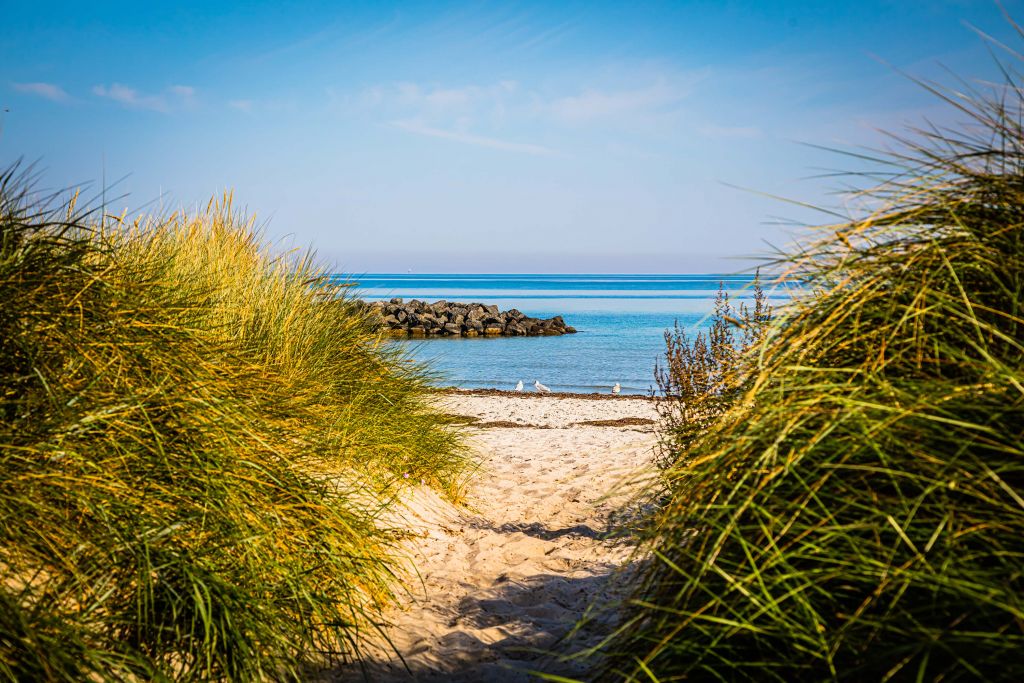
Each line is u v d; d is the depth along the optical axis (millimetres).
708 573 1886
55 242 2842
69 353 2680
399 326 42000
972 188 1963
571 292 118688
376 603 3537
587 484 6980
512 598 4043
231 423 3102
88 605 2217
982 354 1729
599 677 2164
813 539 1715
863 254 2059
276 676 2479
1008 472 1575
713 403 2850
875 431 1696
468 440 9477
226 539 2676
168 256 4305
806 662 1620
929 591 1519
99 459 2604
